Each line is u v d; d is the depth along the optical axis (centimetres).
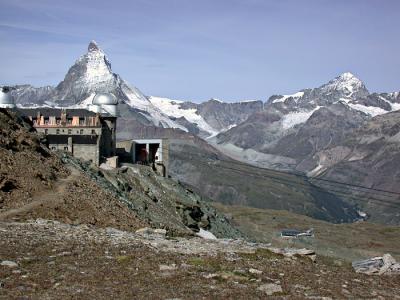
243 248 7762
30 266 5788
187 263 6325
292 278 6116
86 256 6325
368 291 5944
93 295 4994
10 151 11312
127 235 8012
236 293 5253
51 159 12719
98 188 12250
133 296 5025
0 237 6925
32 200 9700
